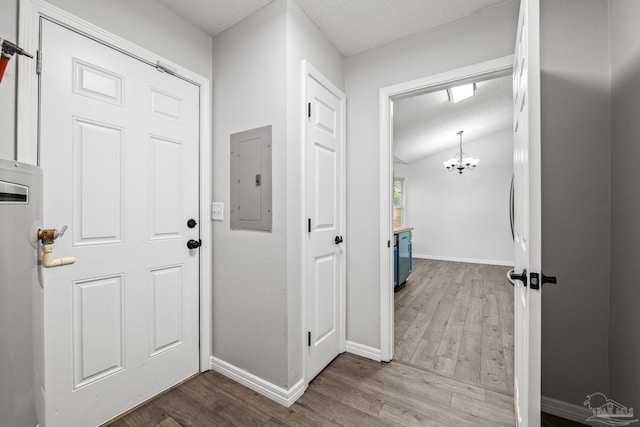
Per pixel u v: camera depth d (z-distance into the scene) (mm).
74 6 1227
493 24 1588
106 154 1350
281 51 1511
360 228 2031
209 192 1833
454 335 2354
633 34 1062
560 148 1374
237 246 1700
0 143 1055
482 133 5578
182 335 1688
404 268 3879
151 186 1535
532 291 875
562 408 1391
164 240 1596
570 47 1348
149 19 1504
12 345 697
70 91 1229
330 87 1870
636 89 1039
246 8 1592
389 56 1915
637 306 1021
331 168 1908
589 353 1333
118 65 1391
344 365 1875
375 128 1974
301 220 1590
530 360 874
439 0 1537
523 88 1044
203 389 1610
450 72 1699
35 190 794
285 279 1493
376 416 1396
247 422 1349
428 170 6457
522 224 1104
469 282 4184
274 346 1528
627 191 1110
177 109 1660
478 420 1373
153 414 1402
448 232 6234
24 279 737
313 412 1424
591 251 1322
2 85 1057
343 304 2037
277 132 1521
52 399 1183
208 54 1826
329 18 1680
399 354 2033
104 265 1343
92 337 1303
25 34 1096
